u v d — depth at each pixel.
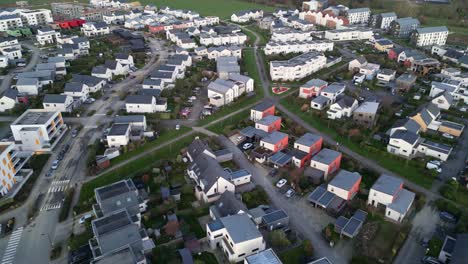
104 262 57.41
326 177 88.88
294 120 116.75
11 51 169.00
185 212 77.38
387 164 94.06
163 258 64.75
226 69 149.12
